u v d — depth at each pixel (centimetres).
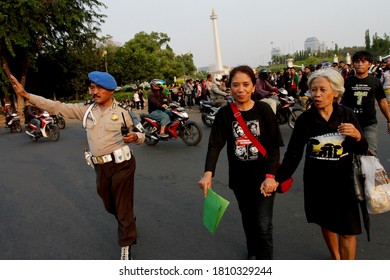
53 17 2234
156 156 762
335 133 232
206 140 899
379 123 909
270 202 267
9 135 1418
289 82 1495
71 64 2881
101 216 443
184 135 856
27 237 391
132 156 331
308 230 358
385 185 229
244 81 253
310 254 312
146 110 2261
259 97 860
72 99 3425
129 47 4241
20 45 2122
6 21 1972
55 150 956
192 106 2003
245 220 289
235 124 264
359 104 398
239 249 331
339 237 251
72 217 445
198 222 400
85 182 606
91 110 317
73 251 351
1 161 855
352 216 237
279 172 251
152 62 4281
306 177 251
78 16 2241
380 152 623
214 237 359
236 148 266
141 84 4500
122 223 318
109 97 314
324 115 236
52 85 3016
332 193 239
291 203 431
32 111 1163
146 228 391
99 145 313
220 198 238
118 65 3981
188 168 641
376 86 395
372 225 355
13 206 502
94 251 349
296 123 248
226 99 1095
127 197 322
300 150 248
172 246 345
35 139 1156
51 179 641
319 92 225
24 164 796
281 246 328
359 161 233
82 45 2566
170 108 866
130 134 304
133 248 346
